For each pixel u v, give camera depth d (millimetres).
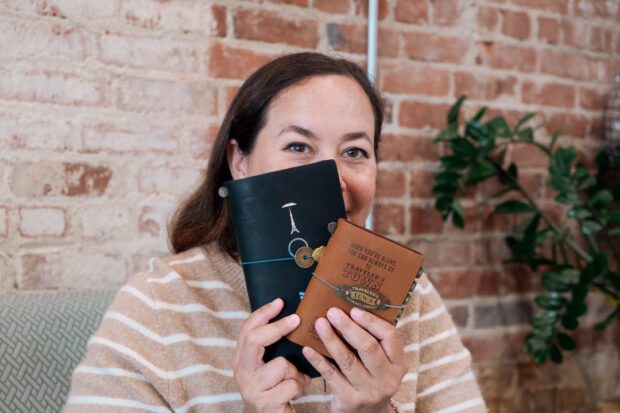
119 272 1126
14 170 1031
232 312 801
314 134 731
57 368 815
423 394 874
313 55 812
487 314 1497
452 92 1429
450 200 1345
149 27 1129
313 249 629
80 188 1086
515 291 1532
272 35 1237
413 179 1396
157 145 1147
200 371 745
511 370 1525
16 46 1022
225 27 1194
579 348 1604
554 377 1574
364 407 614
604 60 1617
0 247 1028
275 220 634
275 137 747
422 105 1396
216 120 1196
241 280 818
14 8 1017
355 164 768
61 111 1063
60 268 1076
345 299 592
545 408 1563
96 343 728
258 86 780
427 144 1407
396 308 605
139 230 1140
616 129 1563
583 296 1305
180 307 782
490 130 1326
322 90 741
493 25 1466
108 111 1103
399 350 612
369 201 789
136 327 746
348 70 834
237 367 626
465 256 1467
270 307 616
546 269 1569
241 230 646
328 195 635
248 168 800
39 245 1058
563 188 1330
